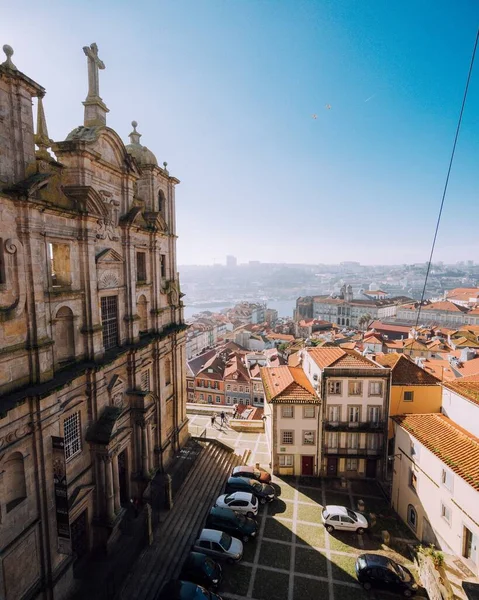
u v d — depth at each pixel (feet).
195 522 89.30
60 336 65.41
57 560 59.26
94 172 73.20
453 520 79.56
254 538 89.66
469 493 75.20
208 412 171.22
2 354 50.19
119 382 80.48
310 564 82.53
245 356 306.96
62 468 57.36
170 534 82.33
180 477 101.91
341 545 89.15
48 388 55.36
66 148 65.87
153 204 100.48
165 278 113.19
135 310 88.43
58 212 61.11
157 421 100.83
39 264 55.62
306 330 466.29
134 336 87.66
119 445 77.46
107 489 71.36
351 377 117.08
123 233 84.28
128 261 85.10
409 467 97.55
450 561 76.59
